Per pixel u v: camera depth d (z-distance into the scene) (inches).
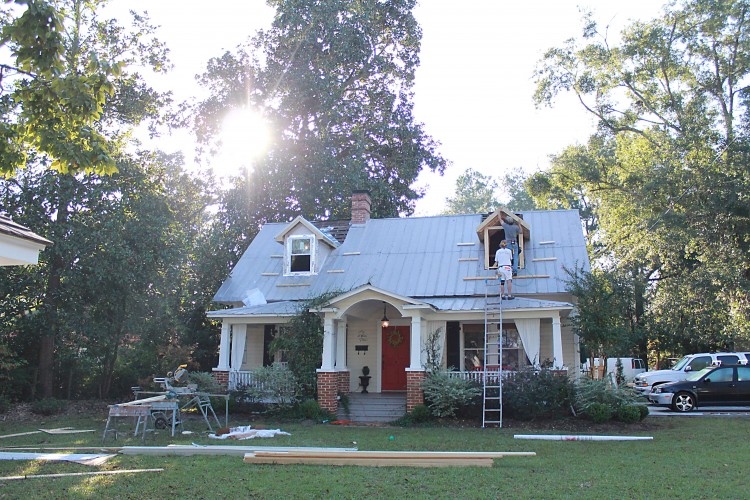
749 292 1087.0
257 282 950.4
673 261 1290.6
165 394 616.4
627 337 721.0
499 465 420.8
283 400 758.5
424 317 771.4
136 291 888.9
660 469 405.7
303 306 796.6
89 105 390.6
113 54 892.0
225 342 842.8
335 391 762.2
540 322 818.8
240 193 1263.5
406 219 1032.2
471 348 831.7
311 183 1277.1
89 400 928.3
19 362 803.4
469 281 849.5
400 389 869.8
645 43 1378.0
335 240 1003.3
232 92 1316.4
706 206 1178.6
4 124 397.1
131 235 861.2
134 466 412.5
